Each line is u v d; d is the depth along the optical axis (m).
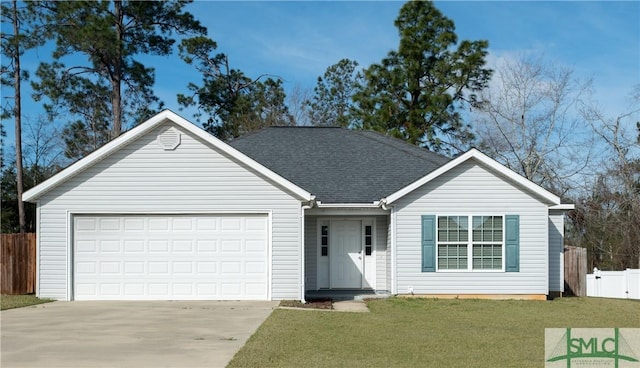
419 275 18.89
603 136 35.81
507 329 13.32
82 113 38.34
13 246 19.59
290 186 17.77
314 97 50.25
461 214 18.95
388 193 19.91
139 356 10.01
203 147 17.91
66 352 10.33
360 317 14.77
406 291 18.84
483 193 19.02
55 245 17.66
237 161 17.89
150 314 14.84
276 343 11.08
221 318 14.17
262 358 9.78
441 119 37.91
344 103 50.06
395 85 37.66
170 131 17.89
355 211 19.45
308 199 17.80
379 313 15.60
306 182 20.59
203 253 17.80
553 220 20.20
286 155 22.78
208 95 42.62
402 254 18.92
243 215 17.88
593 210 35.59
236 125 42.62
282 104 46.44
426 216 18.95
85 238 17.75
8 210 38.69
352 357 10.03
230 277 17.78
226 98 43.38
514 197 19.02
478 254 18.94
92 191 17.77
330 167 21.81
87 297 17.62
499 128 39.12
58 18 33.75
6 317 14.36
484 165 19.02
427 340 11.73
